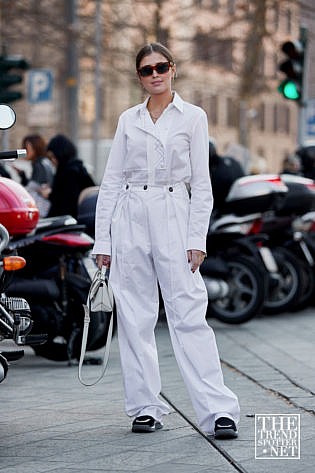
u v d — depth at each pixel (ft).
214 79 218.59
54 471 21.29
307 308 55.01
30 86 78.74
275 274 48.93
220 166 47.96
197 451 22.71
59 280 34.94
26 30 130.62
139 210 24.36
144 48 24.41
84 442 23.76
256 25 119.34
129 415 24.75
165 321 48.19
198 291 24.25
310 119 79.15
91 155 136.36
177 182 24.44
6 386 31.37
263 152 269.23
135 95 182.50
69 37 107.24
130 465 21.66
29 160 44.37
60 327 34.71
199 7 153.58
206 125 24.48
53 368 34.83
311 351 38.37
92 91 185.16
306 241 52.11
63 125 170.60
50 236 34.60
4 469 21.52
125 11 129.90
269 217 50.55
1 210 30.12
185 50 143.84
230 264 45.68
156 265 24.36
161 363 35.63
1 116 25.39
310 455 22.33
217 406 23.85
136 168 24.47
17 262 24.40
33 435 24.58
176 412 26.86
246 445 23.16
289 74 65.31
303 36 65.31
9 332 25.40
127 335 24.56
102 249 24.72
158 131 24.32
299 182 51.55
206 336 24.12
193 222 24.21
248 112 142.61
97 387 31.04
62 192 41.22
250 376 32.50
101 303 24.80
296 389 30.12
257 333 44.09
